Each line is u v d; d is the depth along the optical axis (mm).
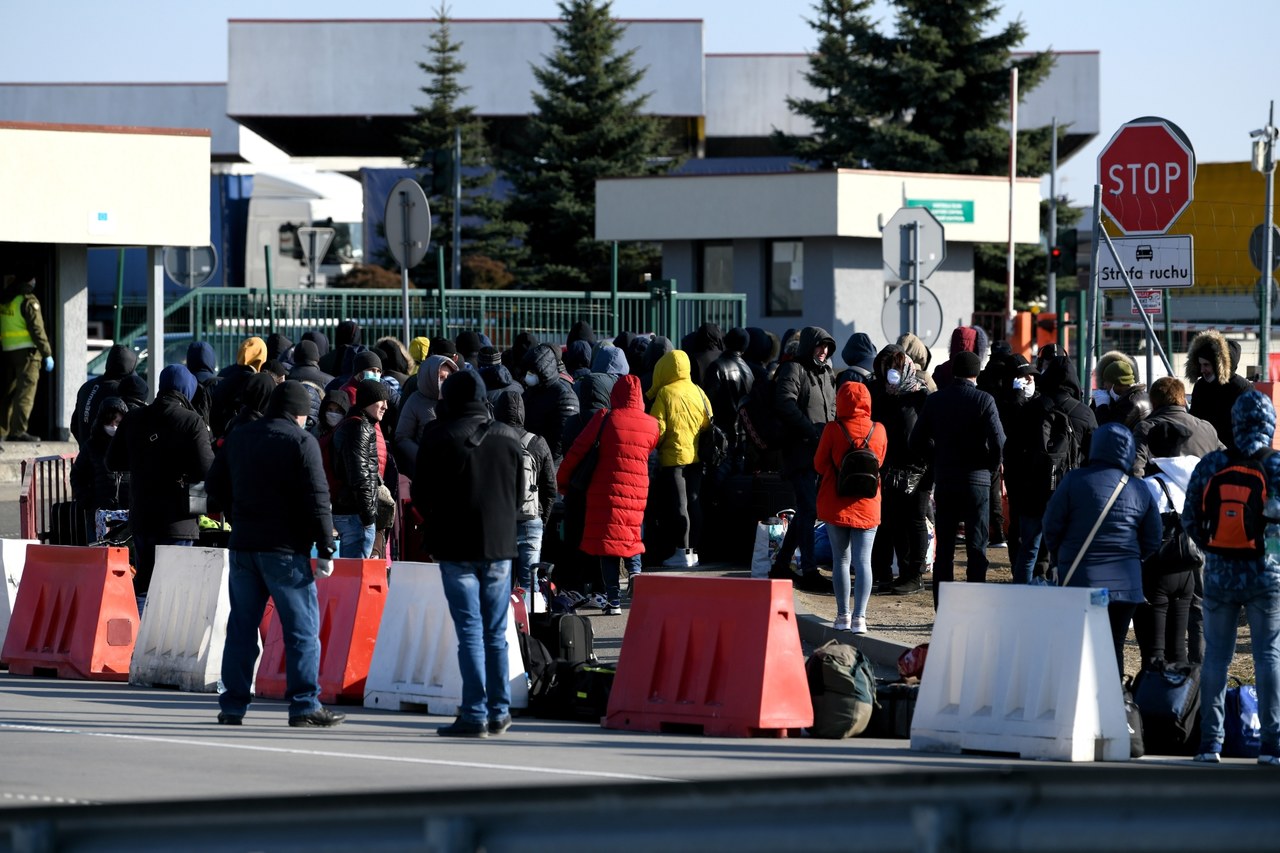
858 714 24938
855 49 132250
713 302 71562
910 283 48906
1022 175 132000
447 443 24344
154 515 32500
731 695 24969
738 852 8352
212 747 23266
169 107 189875
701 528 41562
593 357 44812
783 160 173000
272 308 63875
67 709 27406
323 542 25297
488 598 24797
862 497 32031
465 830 8656
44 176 62250
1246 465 22594
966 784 8055
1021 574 31984
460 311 66250
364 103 180625
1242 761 23797
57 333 65000
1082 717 22750
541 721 27062
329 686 29031
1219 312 99938
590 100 141625
